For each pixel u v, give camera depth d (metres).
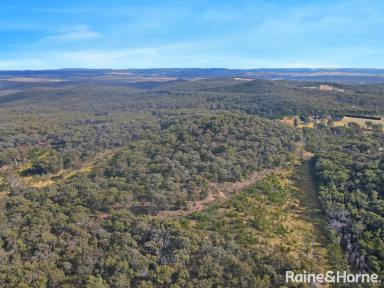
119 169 101.69
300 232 76.50
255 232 74.12
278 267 61.97
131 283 58.03
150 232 68.88
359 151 111.50
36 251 63.19
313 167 107.94
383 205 78.50
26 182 108.88
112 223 72.19
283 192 93.00
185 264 61.31
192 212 81.19
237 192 91.56
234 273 59.53
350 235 72.69
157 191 84.25
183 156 103.69
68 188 88.00
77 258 61.50
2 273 57.25
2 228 68.75
